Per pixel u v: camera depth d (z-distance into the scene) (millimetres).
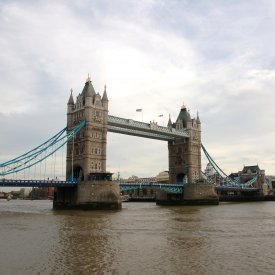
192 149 129375
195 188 121125
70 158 98688
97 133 97062
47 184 86000
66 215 69562
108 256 30016
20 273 25031
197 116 135125
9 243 36188
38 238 39312
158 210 88375
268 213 76312
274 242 36750
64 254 30812
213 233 43219
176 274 24688
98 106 98250
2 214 73688
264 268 26141
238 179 186625
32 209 95812
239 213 76625
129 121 105938
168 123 133375
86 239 38562
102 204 87312
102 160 96875
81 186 88562
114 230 45812
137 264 27297
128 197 179625
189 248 33406
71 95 102812
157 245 34938
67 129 100562
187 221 57656
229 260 28594
